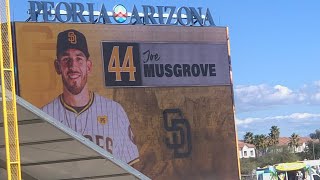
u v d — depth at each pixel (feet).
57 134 44.32
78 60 142.00
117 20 149.28
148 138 147.23
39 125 42.91
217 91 157.07
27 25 137.18
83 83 142.00
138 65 148.56
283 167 184.03
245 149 527.81
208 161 152.76
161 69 151.33
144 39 150.30
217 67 157.89
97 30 145.07
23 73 135.54
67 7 144.77
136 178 50.60
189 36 155.94
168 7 155.74
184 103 152.56
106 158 47.47
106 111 143.64
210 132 154.30
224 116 156.46
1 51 39.09
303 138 558.15
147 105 148.36
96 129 142.00
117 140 143.74
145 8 153.38
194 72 155.02
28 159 49.75
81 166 50.55
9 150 38.52
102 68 144.46
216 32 159.12
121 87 146.00
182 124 151.33
